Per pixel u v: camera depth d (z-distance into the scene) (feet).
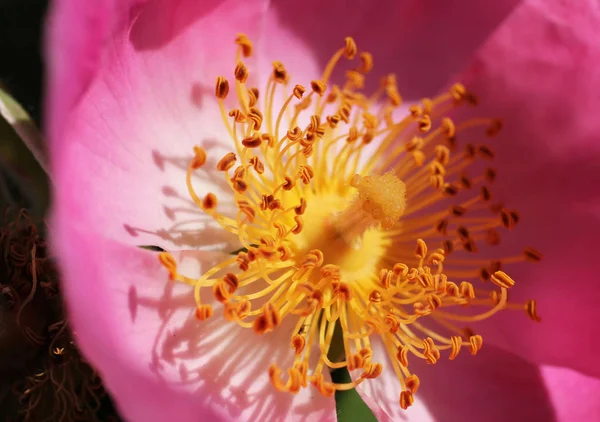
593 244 0.25
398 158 0.26
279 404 0.23
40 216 0.23
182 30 0.23
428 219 0.26
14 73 0.25
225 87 0.23
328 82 0.26
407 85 0.27
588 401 0.24
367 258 0.25
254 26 0.24
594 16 0.25
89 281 0.19
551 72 0.26
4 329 0.22
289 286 0.24
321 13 0.26
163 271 0.22
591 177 0.26
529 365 0.25
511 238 0.26
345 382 0.24
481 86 0.26
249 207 0.23
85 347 0.18
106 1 0.19
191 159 0.24
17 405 0.23
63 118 0.18
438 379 0.25
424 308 0.24
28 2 0.26
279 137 0.25
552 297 0.25
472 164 0.26
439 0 0.26
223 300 0.22
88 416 0.23
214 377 0.22
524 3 0.26
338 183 0.25
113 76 0.21
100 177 0.21
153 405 0.19
